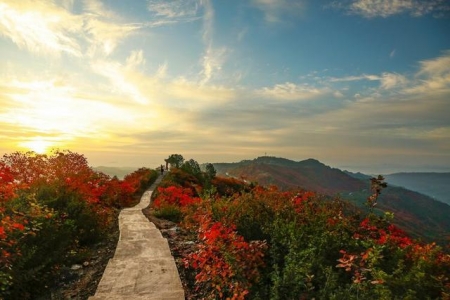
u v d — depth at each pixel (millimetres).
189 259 6531
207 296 5121
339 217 7555
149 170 47750
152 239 8547
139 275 5746
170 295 4926
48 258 5652
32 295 5160
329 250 5848
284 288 4457
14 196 6598
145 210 17062
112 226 11289
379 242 6438
